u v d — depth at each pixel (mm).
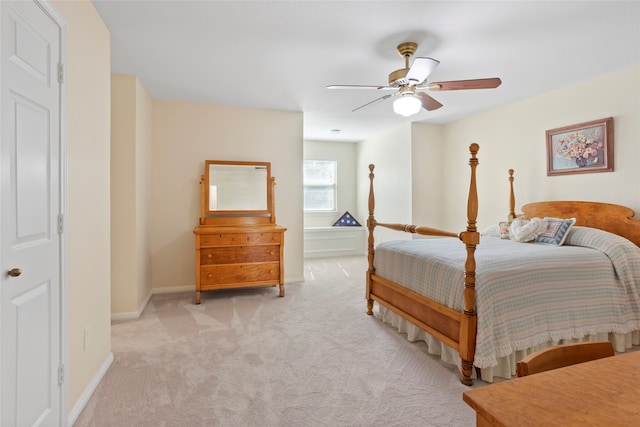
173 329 3033
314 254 6707
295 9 2193
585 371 892
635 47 2727
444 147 5445
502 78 3393
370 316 3395
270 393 2027
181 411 1846
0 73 1174
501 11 2207
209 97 4035
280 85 3613
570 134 3594
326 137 6605
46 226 1491
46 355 1487
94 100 2098
